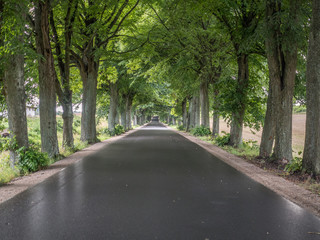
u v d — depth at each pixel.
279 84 11.47
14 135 10.01
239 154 14.56
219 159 12.51
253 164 11.34
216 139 21.70
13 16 8.77
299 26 10.30
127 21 18.72
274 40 11.09
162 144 20.61
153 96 44.50
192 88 28.66
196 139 26.09
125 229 4.18
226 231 4.12
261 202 5.71
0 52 9.25
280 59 11.45
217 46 20.50
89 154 14.47
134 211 5.04
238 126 17.75
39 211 5.03
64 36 17.08
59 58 17.41
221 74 23.61
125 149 17.02
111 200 5.77
